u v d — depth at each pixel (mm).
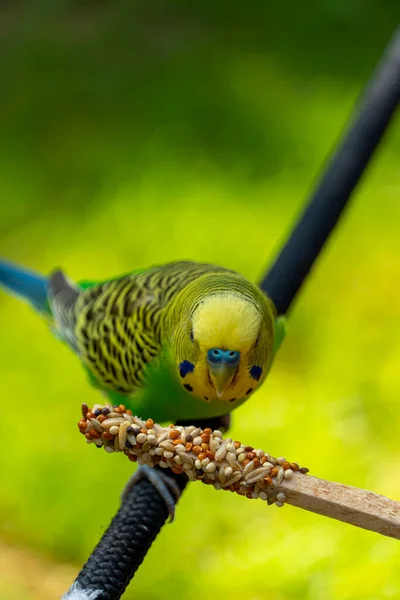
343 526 8312
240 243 11898
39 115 14742
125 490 4805
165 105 14570
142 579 8352
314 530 8383
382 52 15578
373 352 10430
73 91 15195
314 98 14609
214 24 16562
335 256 11758
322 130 13930
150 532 4340
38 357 10500
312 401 9953
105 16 16969
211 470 3727
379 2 16766
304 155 13516
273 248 11828
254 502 8820
